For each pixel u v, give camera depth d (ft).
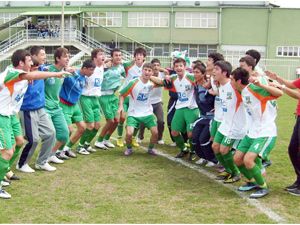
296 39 143.64
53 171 24.67
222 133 22.38
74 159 27.81
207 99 25.27
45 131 24.30
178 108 28.04
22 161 24.41
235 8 144.66
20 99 20.98
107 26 150.00
